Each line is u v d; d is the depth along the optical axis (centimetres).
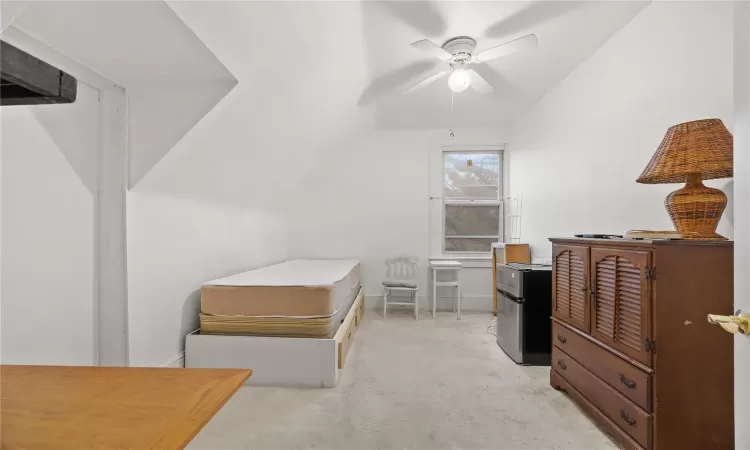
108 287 194
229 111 210
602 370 172
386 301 411
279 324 229
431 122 434
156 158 198
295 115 262
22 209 149
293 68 209
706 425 138
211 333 233
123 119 197
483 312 430
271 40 174
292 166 334
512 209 434
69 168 173
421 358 270
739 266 68
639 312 147
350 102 308
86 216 184
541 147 361
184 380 74
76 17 129
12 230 145
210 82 194
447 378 232
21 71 52
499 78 314
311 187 432
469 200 456
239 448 156
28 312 152
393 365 255
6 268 143
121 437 54
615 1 208
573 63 285
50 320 163
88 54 160
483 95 355
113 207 194
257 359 224
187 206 246
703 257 140
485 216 456
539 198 365
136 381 73
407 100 367
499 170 454
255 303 231
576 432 169
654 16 207
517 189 421
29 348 153
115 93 196
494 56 237
